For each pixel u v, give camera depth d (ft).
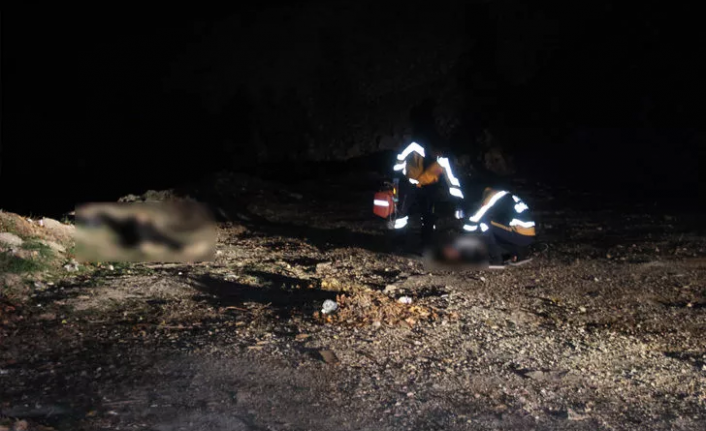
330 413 13.32
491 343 18.54
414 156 30.83
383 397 14.29
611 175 67.46
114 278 22.15
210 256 27.86
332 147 84.79
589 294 24.75
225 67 88.74
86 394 13.37
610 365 17.53
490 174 71.05
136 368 14.82
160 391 13.71
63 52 88.84
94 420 12.24
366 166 79.56
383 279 25.79
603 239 36.29
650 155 70.90
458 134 84.58
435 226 33.96
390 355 16.90
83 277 21.97
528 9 90.74
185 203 39.50
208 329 17.71
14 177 79.00
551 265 29.17
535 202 53.67
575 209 49.67
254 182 54.60
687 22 84.23
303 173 78.48
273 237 34.63
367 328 18.75
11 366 14.53
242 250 30.09
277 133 85.66
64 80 88.17
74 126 86.22
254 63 89.04
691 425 14.03
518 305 22.93
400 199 30.78
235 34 90.33
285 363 15.71
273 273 25.39
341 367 15.76
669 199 54.85
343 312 19.80
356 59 89.56
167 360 15.37
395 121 86.58
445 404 14.20
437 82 89.61
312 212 47.09
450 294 23.70
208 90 87.97
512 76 89.30
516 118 85.35
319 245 32.73
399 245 31.22
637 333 20.58
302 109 87.30
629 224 42.01
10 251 22.03
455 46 91.09
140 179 80.79
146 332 17.17
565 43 90.02
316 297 21.76
